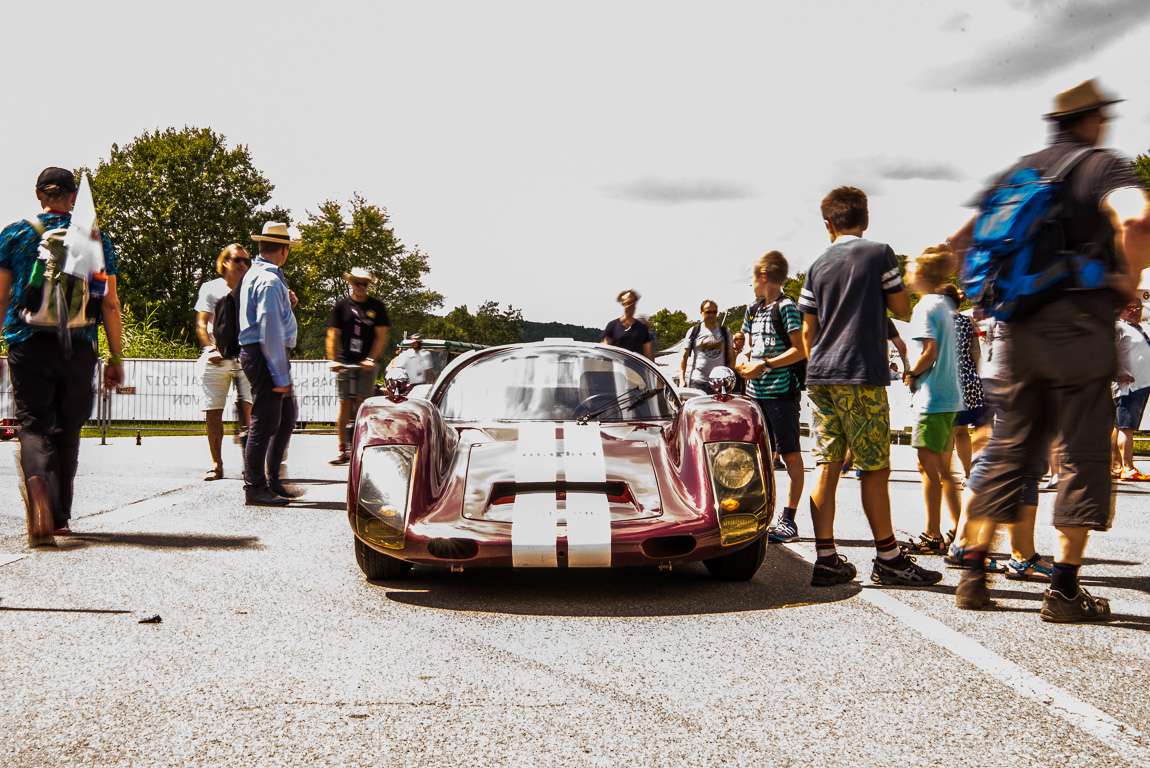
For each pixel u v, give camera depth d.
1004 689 2.59
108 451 10.75
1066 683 2.64
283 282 6.07
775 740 2.21
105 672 2.69
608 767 2.05
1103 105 3.16
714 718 2.36
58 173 4.62
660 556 3.58
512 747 2.16
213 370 7.39
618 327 9.30
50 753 2.12
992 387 3.37
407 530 3.62
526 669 2.76
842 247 4.00
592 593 3.79
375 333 8.74
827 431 3.96
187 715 2.35
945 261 4.73
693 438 3.97
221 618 3.30
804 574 4.23
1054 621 3.33
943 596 3.78
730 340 8.65
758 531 3.76
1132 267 2.98
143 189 50.81
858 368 3.84
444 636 3.12
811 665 2.81
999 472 3.33
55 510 4.76
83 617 3.29
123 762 2.07
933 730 2.28
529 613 3.45
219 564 4.23
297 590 3.76
